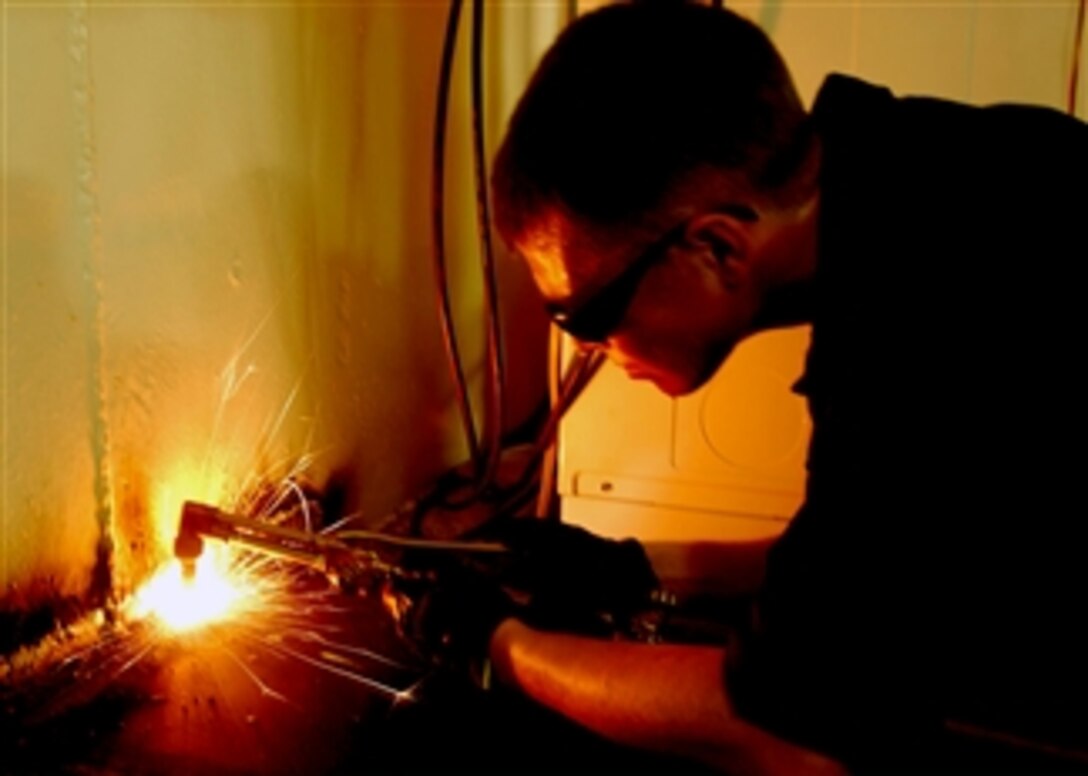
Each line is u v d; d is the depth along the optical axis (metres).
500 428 1.55
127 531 1.14
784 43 1.26
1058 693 0.79
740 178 0.73
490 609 1.03
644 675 0.89
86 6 1.00
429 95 1.64
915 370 0.72
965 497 0.72
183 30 1.12
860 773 0.80
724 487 1.36
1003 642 0.77
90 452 1.08
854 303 0.73
